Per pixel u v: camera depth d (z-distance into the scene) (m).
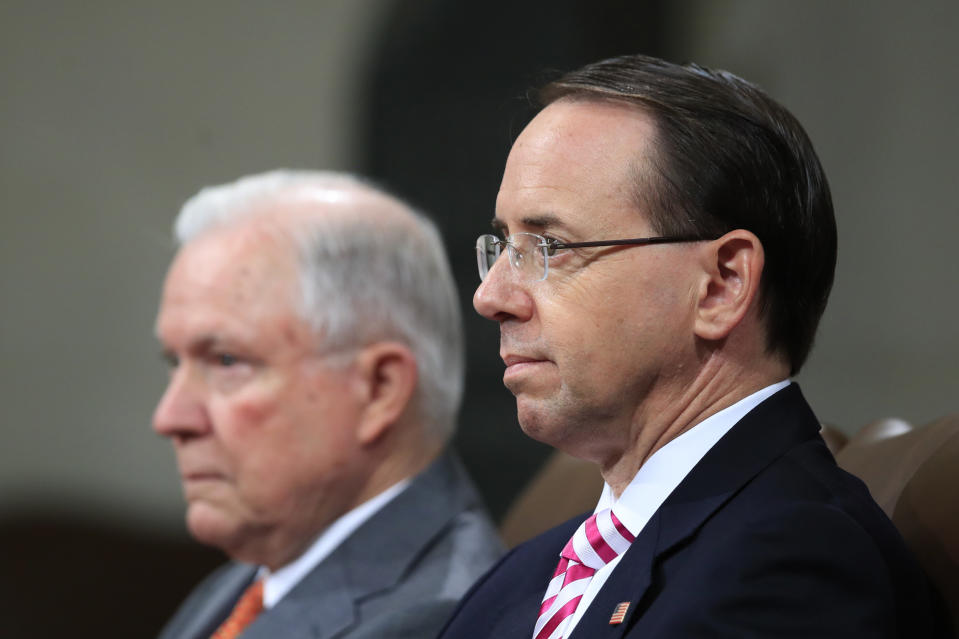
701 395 4.19
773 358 4.29
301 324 6.73
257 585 7.21
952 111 14.72
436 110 17.73
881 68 15.12
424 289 7.00
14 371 19.86
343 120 19.16
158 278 20.03
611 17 16.48
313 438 6.70
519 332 4.27
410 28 18.03
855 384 15.05
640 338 4.12
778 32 15.77
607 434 4.28
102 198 20.19
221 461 6.73
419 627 5.95
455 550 6.46
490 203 17.39
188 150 20.03
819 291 4.36
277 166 19.62
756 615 3.52
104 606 15.42
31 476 19.50
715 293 4.15
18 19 20.31
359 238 6.88
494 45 17.25
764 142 4.23
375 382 6.83
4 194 20.14
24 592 15.53
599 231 4.16
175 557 15.92
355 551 6.47
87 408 19.78
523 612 4.53
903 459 4.77
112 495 19.48
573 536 4.50
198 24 20.03
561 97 4.45
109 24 20.20
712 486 4.03
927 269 14.80
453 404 7.12
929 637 3.92
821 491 3.91
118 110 20.20
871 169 15.16
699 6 16.23
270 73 19.67
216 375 6.79
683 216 4.14
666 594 3.76
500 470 16.59
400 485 6.85
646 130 4.21
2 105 20.25
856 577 3.55
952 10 14.73
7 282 20.03
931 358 14.68
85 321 20.03
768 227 4.19
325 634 6.11
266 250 6.80
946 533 4.16
